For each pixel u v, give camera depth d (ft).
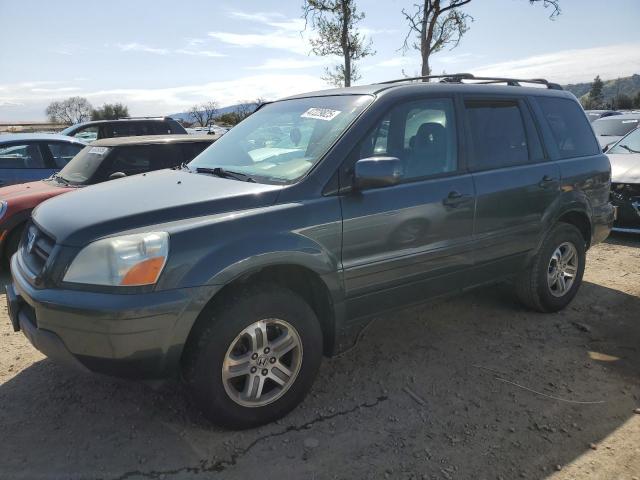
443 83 12.42
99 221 8.69
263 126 12.69
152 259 8.18
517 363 12.01
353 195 10.19
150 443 9.09
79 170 21.18
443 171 11.77
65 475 8.30
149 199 9.51
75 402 10.39
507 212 12.76
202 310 8.84
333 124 10.94
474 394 10.68
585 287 17.13
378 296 10.80
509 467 8.49
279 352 9.54
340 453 8.85
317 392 10.78
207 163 12.42
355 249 10.18
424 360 12.17
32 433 9.38
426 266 11.34
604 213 15.83
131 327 8.03
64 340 8.38
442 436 9.30
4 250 19.06
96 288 8.16
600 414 9.96
